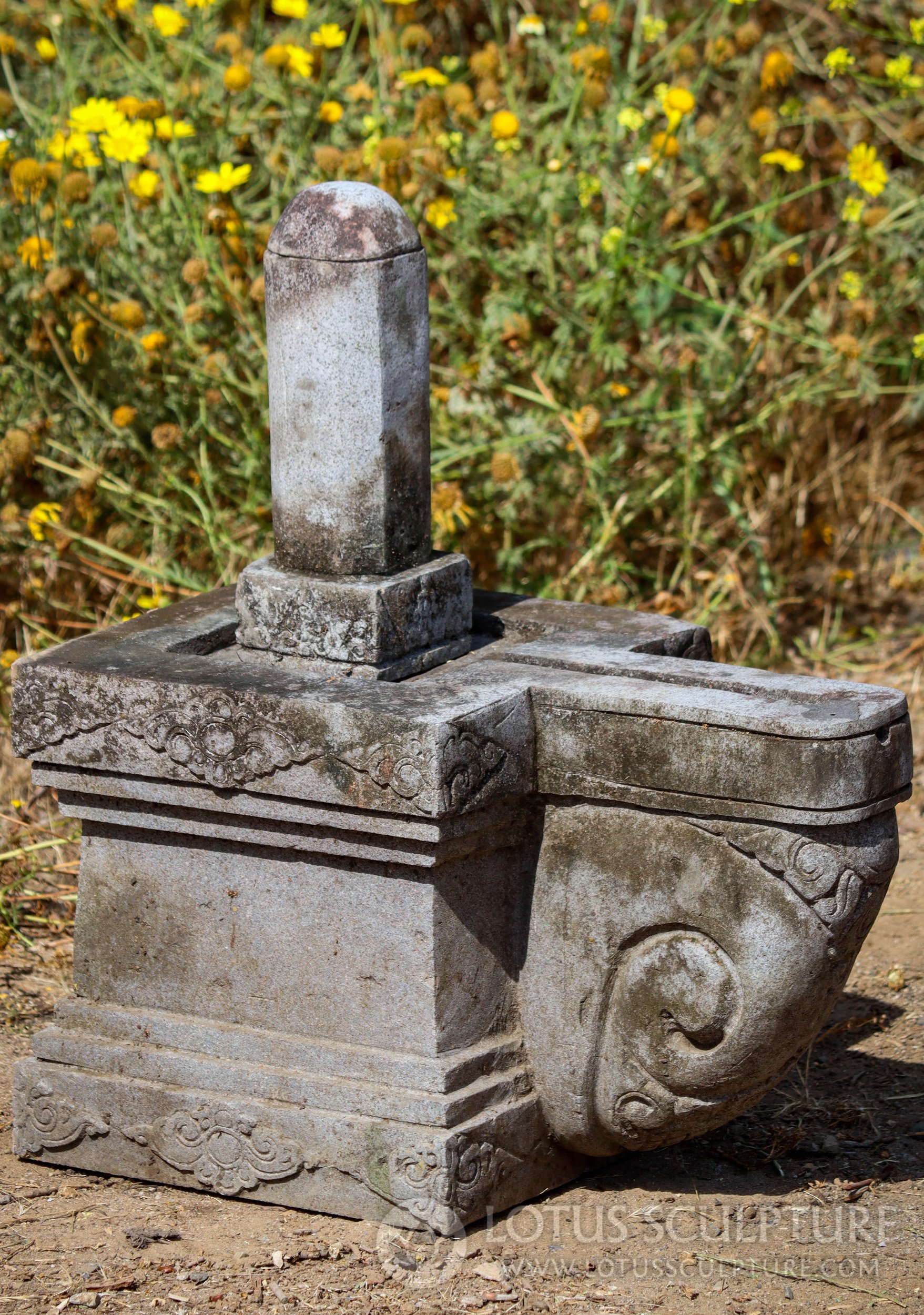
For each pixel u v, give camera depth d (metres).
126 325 5.12
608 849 3.15
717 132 6.34
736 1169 3.53
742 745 2.96
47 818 5.03
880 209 5.85
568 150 5.91
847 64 5.84
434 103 5.39
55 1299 2.94
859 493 6.82
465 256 5.66
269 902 3.26
